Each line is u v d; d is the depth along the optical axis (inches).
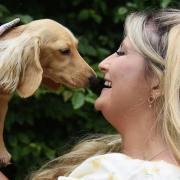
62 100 252.4
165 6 237.1
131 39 121.7
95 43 269.3
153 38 120.5
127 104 121.1
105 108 124.0
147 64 119.6
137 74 120.1
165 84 116.0
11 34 146.3
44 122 258.8
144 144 120.0
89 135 154.3
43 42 146.9
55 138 258.8
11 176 241.4
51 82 153.5
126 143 122.4
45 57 148.3
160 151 118.1
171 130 114.7
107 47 270.1
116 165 113.4
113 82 122.1
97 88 153.5
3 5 257.1
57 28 150.3
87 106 252.1
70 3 272.1
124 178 110.7
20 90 139.3
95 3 268.1
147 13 125.2
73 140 184.2
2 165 139.6
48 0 270.5
